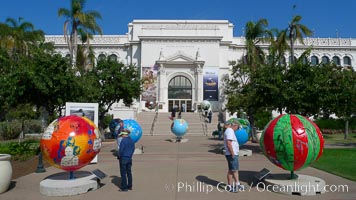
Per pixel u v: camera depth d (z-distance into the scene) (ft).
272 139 28.84
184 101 162.61
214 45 166.09
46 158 29.04
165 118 124.98
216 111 159.02
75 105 45.68
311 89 51.96
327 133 115.44
